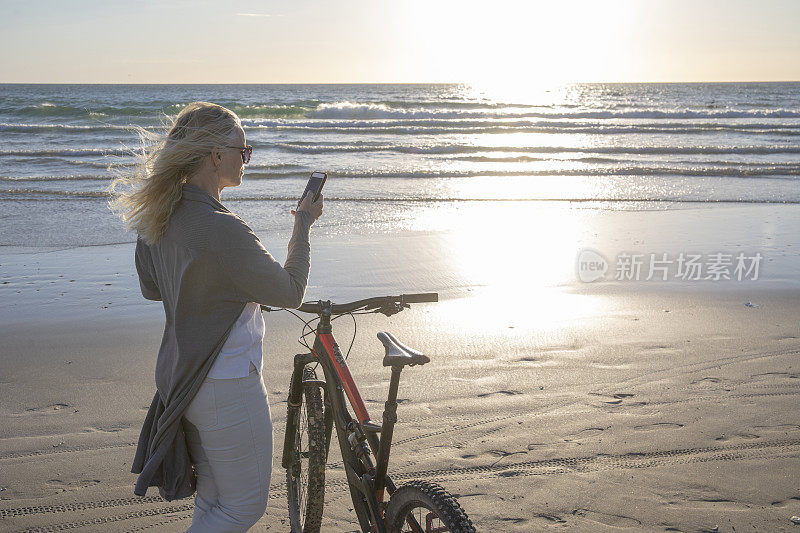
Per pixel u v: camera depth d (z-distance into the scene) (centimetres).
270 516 328
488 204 1328
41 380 480
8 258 874
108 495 340
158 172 203
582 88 14638
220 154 209
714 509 326
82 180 1598
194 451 232
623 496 338
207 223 201
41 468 364
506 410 438
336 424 271
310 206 232
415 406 443
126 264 845
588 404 446
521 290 727
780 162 1986
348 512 328
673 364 514
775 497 335
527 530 311
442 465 369
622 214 1221
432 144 2469
